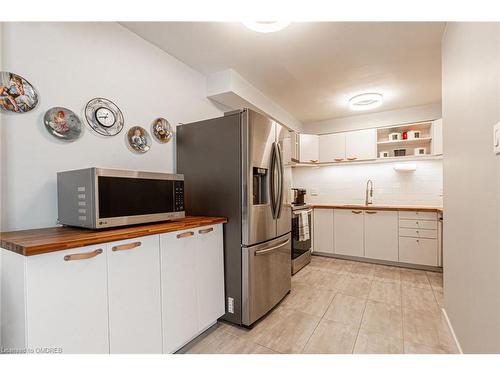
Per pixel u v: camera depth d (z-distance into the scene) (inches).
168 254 59.2
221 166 80.7
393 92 126.3
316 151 169.8
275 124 89.9
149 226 59.3
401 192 154.9
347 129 170.4
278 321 79.0
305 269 131.4
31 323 37.9
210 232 72.7
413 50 87.4
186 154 88.9
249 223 75.1
